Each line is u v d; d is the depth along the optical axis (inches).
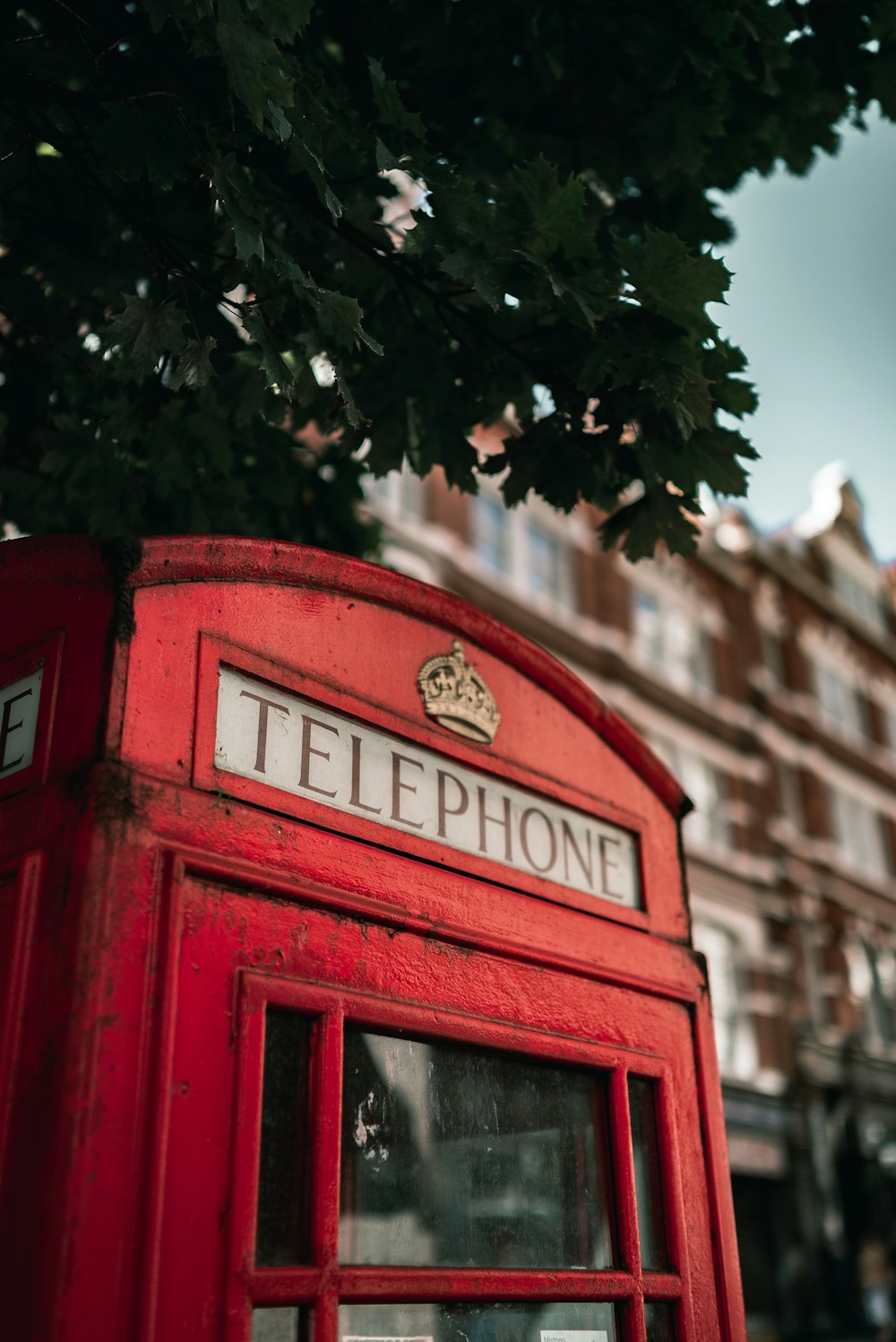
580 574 714.2
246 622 76.9
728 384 119.0
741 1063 692.7
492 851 90.7
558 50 132.6
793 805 830.5
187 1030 63.4
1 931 63.6
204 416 133.0
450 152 139.0
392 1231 71.9
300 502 175.6
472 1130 80.1
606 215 147.8
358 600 86.6
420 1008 77.8
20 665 72.8
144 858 64.3
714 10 124.0
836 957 796.0
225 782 71.0
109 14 116.8
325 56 136.1
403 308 130.7
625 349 111.1
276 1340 63.1
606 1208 88.7
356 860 77.4
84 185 121.0
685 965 108.4
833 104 138.5
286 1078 68.7
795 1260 654.5
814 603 948.6
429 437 135.3
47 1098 57.9
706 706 763.4
